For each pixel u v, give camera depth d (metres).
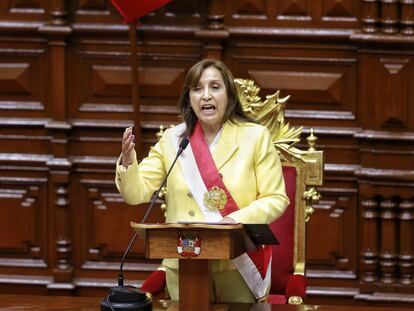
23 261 18.28
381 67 17.12
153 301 10.48
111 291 9.84
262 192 11.16
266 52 17.56
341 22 17.34
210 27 17.36
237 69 17.67
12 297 10.97
